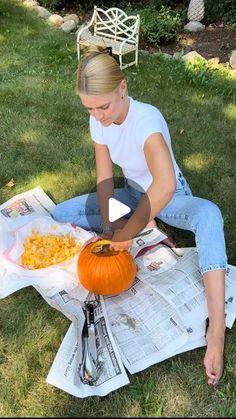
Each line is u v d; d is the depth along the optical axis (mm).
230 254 2920
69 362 2275
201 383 2254
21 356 2354
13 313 2555
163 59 5250
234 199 3355
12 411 2152
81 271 2521
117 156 2559
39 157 3730
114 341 2338
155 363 2293
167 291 2547
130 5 6723
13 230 2943
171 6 6770
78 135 3986
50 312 2561
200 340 2377
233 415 2137
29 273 2660
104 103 2160
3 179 3514
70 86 4668
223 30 6133
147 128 2295
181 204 2621
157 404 2172
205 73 4891
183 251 2789
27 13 6395
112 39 5355
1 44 5555
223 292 2367
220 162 3711
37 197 3275
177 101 4477
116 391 2205
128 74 4895
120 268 2461
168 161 2250
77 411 2150
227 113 4320
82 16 6703
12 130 4016
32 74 4898
